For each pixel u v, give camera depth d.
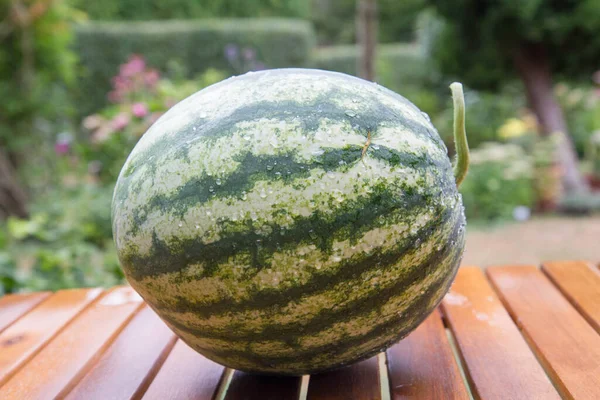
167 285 0.46
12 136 1.83
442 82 3.03
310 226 0.43
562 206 1.98
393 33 4.50
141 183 0.47
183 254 0.44
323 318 0.45
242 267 0.43
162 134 0.48
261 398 0.51
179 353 0.59
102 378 0.55
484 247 1.61
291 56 3.01
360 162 0.44
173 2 3.53
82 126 2.69
